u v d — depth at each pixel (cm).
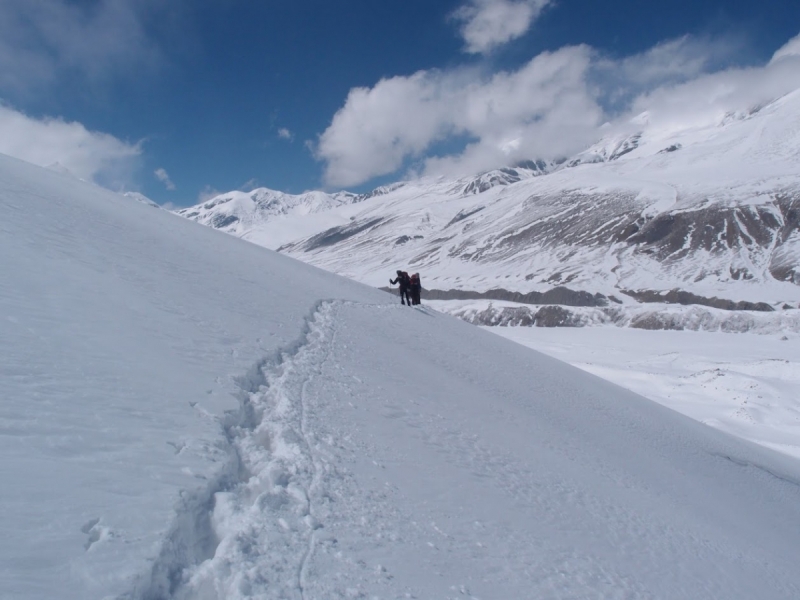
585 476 907
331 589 364
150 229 1620
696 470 1343
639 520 798
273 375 766
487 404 1122
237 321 966
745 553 867
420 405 916
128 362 591
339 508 476
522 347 2442
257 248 2517
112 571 300
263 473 481
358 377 934
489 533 555
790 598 761
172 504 377
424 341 1622
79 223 1241
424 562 448
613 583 559
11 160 1980
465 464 728
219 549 362
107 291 817
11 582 266
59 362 529
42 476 356
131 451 425
